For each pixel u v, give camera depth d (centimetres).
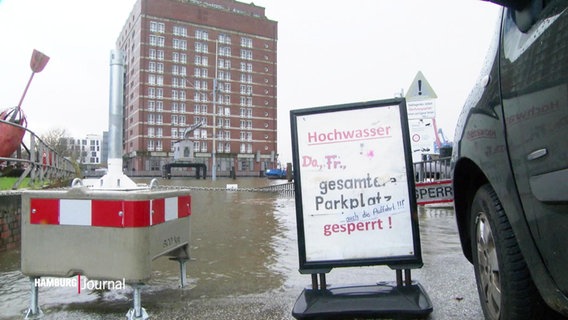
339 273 469
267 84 9038
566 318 240
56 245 337
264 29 9031
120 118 401
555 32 196
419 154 1094
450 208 1088
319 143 357
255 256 564
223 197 1542
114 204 328
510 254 245
